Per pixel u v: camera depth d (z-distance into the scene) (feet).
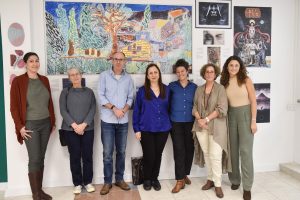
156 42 11.09
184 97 10.21
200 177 11.73
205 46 11.43
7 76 9.95
